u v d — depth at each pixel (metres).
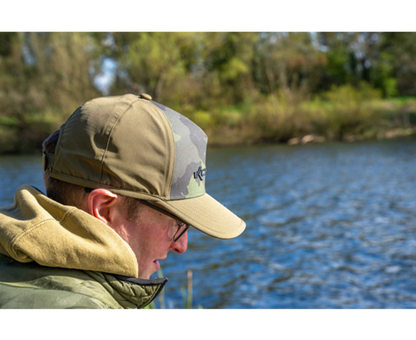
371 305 6.81
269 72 38.66
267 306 6.77
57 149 0.87
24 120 29.81
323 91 43.03
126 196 0.85
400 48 45.97
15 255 0.76
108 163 0.83
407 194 15.43
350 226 11.63
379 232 11.03
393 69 47.31
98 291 0.77
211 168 22.22
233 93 38.53
